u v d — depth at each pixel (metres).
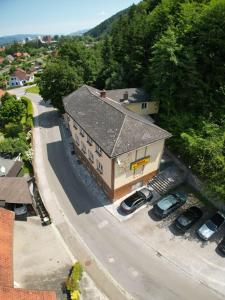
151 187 31.67
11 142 37.28
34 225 27.22
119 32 66.50
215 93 33.84
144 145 27.03
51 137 45.78
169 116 36.06
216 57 34.03
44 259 23.77
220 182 26.09
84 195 31.41
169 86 35.34
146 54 48.88
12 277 18.19
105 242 25.59
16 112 51.56
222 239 25.58
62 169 36.25
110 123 28.81
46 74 52.28
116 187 28.67
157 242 25.53
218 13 32.56
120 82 51.22
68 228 27.06
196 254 24.41
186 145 29.80
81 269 22.41
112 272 22.97
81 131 32.84
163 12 45.28
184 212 27.22
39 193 31.06
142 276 22.72
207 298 21.22
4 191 27.59
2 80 125.50
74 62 57.31
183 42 35.66
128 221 27.72
